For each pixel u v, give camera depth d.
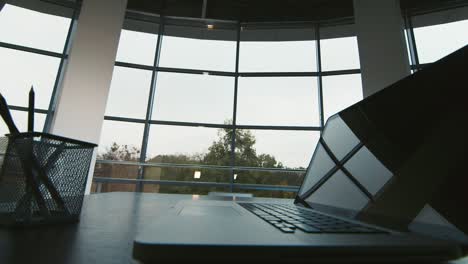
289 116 4.26
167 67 4.42
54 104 3.82
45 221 0.40
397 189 0.41
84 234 0.35
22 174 0.39
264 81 4.46
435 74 0.42
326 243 0.18
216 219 0.31
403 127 0.45
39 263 0.23
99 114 3.14
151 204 0.75
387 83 3.20
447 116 0.38
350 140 0.62
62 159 0.43
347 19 4.41
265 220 0.31
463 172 0.33
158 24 4.53
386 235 0.22
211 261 0.16
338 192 0.58
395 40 3.29
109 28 3.34
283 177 3.85
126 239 0.33
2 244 0.29
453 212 0.33
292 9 4.54
